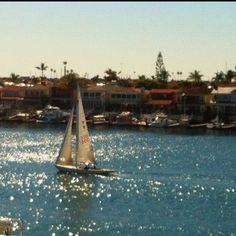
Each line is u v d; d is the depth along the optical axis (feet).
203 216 295.69
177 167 463.01
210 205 318.86
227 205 319.06
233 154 557.33
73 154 515.91
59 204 317.42
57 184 373.81
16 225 261.03
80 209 306.14
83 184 373.20
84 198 333.21
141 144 642.63
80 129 412.98
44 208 307.99
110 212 301.02
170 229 272.31
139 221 284.20
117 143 651.25
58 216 290.97
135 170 439.22
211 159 518.37
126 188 362.12
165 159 517.14
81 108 413.80
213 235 264.93
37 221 281.13
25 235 258.98
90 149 414.41
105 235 262.06
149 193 347.97
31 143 645.92
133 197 336.90
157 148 605.73
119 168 451.12
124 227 274.16
